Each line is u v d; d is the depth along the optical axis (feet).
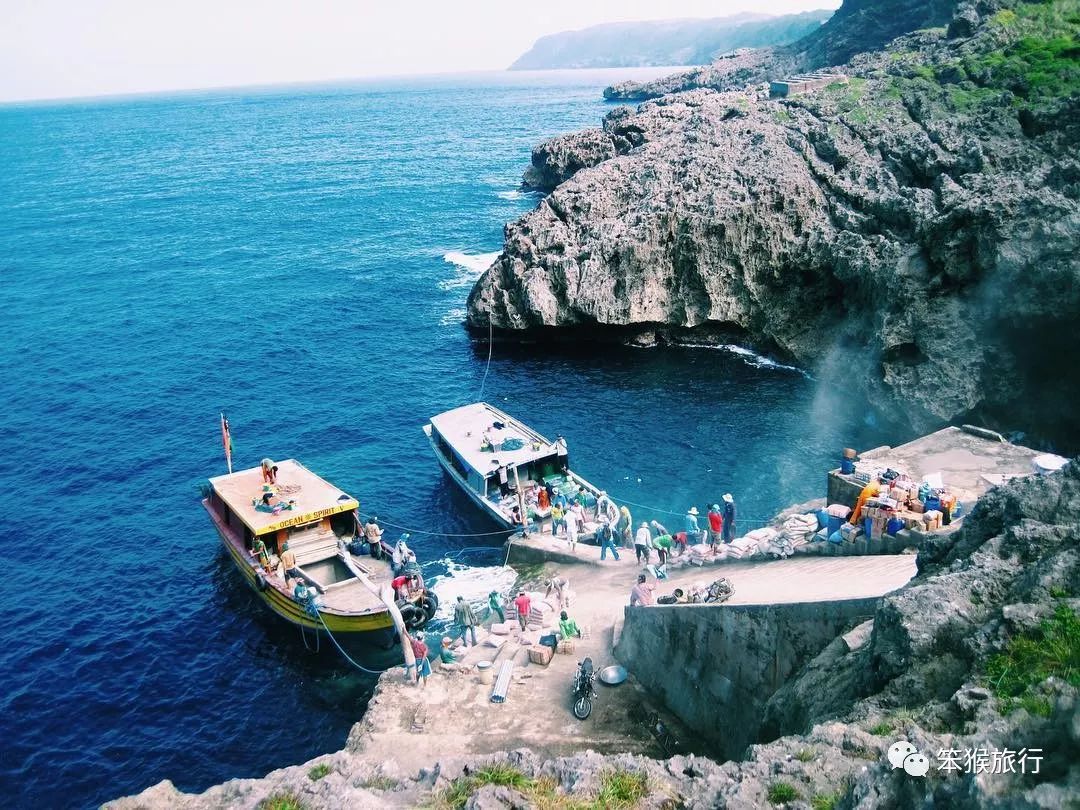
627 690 88.38
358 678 124.88
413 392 227.20
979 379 183.42
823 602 67.82
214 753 111.55
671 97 547.08
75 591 146.41
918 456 107.55
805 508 120.06
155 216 479.41
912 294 193.98
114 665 128.16
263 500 142.00
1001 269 178.60
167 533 164.45
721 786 46.60
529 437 169.68
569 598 114.11
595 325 254.47
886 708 49.49
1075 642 43.86
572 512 148.56
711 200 242.58
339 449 197.06
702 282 243.40
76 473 187.42
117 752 111.75
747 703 76.07
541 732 82.84
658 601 89.35
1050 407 179.93
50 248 401.70
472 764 54.19
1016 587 51.34
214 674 126.31
